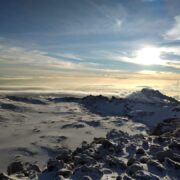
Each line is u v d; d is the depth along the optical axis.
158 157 19.42
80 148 25.39
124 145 23.59
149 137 29.55
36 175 17.12
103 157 21.39
